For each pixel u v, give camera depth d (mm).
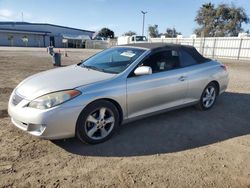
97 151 3857
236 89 8922
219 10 50094
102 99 4000
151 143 4191
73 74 4371
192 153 3904
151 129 4773
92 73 4391
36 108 3611
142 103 4523
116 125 4266
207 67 5805
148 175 3266
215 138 4496
